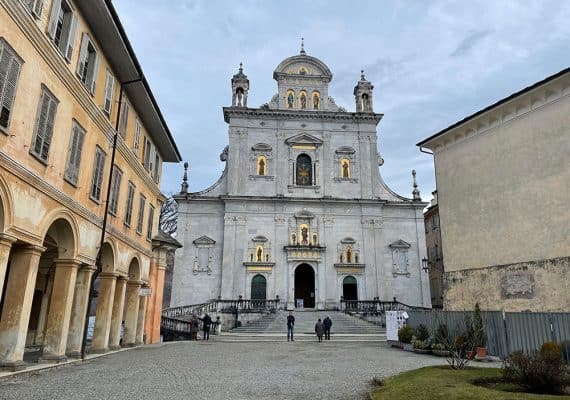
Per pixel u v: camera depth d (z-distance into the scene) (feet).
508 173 71.20
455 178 82.17
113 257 62.54
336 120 160.66
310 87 164.04
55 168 45.09
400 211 154.71
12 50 36.35
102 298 61.98
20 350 40.27
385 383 37.32
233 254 143.23
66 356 49.90
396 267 148.56
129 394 33.73
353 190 154.61
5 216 36.70
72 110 48.44
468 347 59.67
